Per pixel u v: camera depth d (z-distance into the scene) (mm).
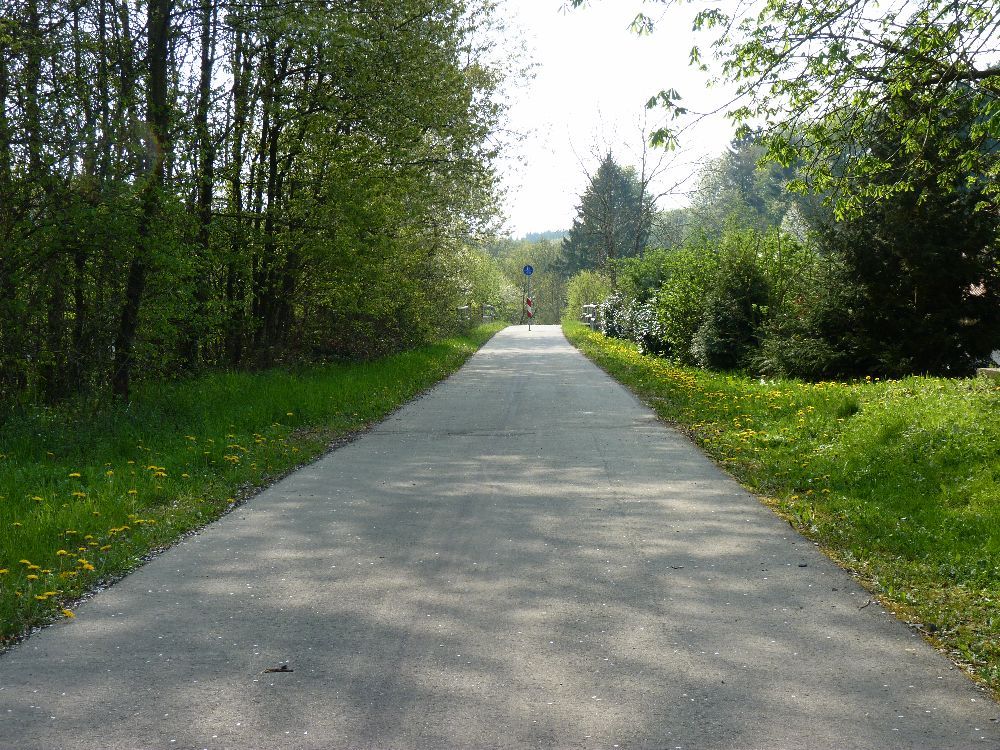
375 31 18266
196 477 8914
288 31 15469
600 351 29094
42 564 6070
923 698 3934
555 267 94438
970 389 12562
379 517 7387
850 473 8789
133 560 6113
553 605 5176
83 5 13391
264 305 19719
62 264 12062
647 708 3826
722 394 15203
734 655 4426
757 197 71250
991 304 16516
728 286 20578
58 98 11711
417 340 27922
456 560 6113
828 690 4016
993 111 9812
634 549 6387
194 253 14148
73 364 12828
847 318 17125
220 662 4355
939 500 7648
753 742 3523
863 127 10875
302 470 9562
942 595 5371
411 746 3498
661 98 9938
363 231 19250
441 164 22750
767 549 6406
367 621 4918
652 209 46781
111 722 3713
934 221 16172
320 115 18281
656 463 9859
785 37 10250
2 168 11461
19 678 4184
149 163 12734
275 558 6199
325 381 17406
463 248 33062
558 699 3916
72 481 8594
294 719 3730
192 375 16844
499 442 11406
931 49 9562
